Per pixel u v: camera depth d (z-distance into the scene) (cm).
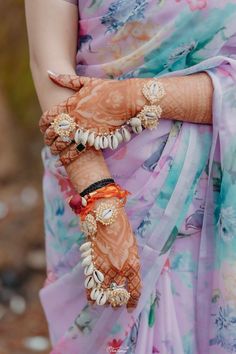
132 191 115
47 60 116
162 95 110
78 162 111
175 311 119
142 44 114
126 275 108
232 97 112
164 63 114
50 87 114
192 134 114
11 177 264
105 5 115
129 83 110
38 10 117
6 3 279
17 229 237
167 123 113
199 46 113
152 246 115
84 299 125
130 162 115
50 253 132
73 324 120
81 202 109
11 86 278
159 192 114
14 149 269
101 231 108
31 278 221
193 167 114
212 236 118
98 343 120
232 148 112
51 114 110
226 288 115
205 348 121
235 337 115
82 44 119
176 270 118
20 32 278
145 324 117
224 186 113
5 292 218
